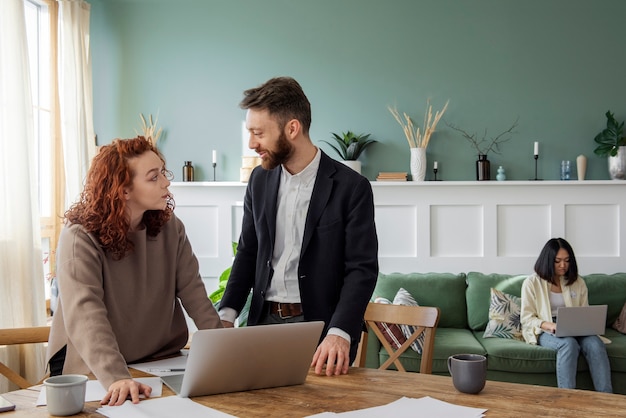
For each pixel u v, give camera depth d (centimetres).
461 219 479
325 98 498
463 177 489
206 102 505
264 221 203
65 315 160
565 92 485
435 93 492
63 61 448
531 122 486
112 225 167
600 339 381
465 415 126
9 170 367
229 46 505
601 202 471
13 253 365
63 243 166
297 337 148
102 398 142
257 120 185
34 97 438
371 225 195
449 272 477
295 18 500
